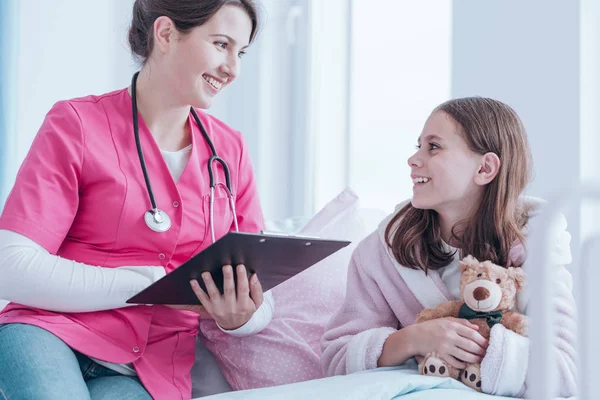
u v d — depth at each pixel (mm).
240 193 1629
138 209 1419
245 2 1470
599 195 877
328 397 1100
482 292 1227
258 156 2582
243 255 1237
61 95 2316
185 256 1478
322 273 1695
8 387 1169
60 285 1304
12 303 1387
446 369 1223
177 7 1420
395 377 1176
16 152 2188
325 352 1417
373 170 2412
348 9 2473
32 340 1229
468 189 1364
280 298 1669
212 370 1604
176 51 1438
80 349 1306
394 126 2365
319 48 2525
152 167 1459
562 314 1195
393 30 2379
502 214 1345
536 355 880
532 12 2031
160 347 1438
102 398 1279
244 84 2582
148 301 1346
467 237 1369
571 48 1959
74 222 1426
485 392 1195
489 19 2115
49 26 2307
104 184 1406
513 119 1396
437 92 2273
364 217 1839
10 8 2168
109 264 1410
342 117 2490
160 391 1365
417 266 1399
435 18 2285
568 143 1957
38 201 1333
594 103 1941
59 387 1163
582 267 959
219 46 1454
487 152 1352
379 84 2406
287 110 2578
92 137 1418
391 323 1450
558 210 881
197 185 1491
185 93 1462
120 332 1370
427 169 1364
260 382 1512
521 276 1246
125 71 2391
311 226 1776
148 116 1496
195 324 1533
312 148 2525
